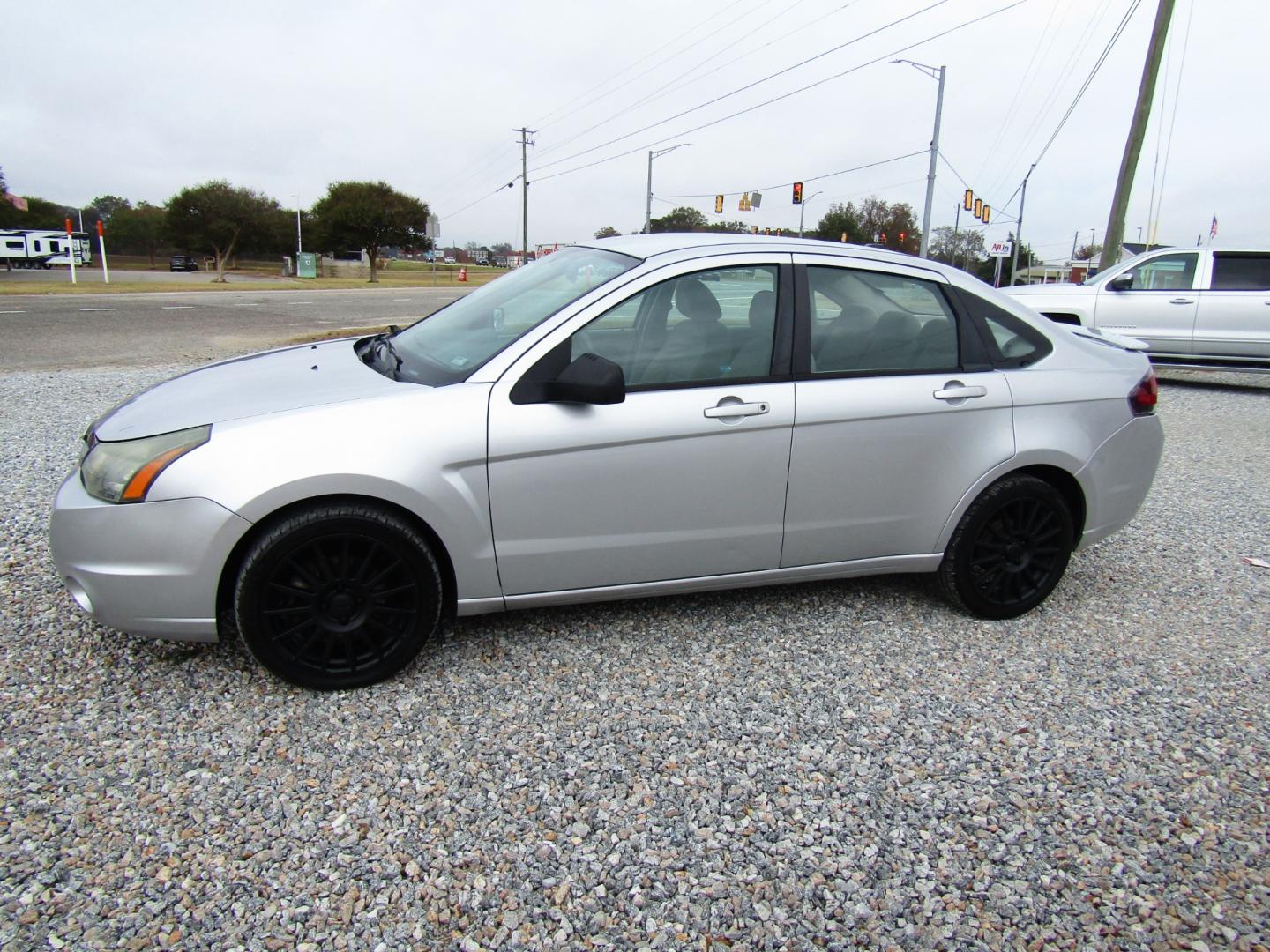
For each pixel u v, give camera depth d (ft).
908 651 11.44
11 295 77.71
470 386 9.87
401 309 72.23
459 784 8.38
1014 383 11.85
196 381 11.13
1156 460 13.01
